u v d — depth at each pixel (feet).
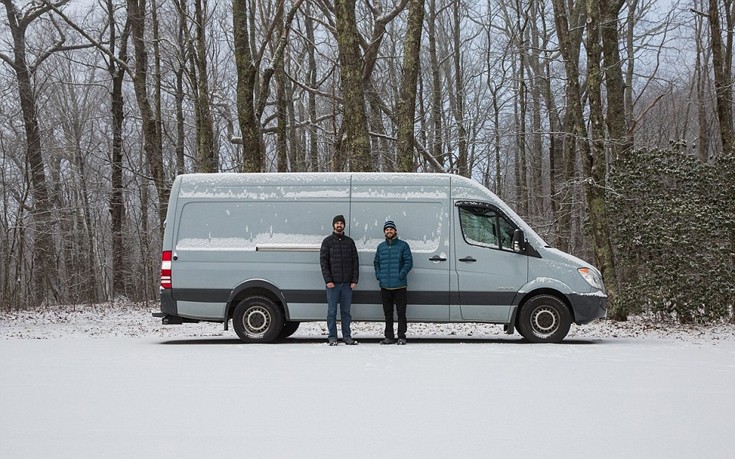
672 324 60.18
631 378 29.66
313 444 18.94
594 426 20.93
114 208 114.83
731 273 59.93
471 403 24.31
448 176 46.57
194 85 93.25
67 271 131.95
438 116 108.78
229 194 46.88
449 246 45.93
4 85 116.98
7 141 115.44
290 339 49.03
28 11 111.14
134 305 101.04
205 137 86.58
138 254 139.44
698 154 111.55
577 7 92.73
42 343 46.65
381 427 20.84
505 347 41.88
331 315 44.32
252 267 46.24
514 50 106.42
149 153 99.66
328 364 34.14
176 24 107.65
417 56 65.51
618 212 64.49
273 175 46.98
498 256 45.70
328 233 46.37
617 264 65.67
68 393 26.58
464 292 45.68
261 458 17.63
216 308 46.50
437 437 19.63
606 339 48.08
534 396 25.59
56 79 137.18
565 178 97.91
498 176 110.73
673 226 60.13
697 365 33.63
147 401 24.93
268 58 106.22
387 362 34.78
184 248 46.75
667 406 23.82
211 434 20.12
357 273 44.68
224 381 29.09
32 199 113.80
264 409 23.43
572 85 65.00
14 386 28.19
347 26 63.26
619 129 78.28
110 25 111.14
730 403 24.34
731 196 62.49
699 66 116.37
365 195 46.44
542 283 45.32
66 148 127.03
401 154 65.31
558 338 45.21
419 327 60.03
